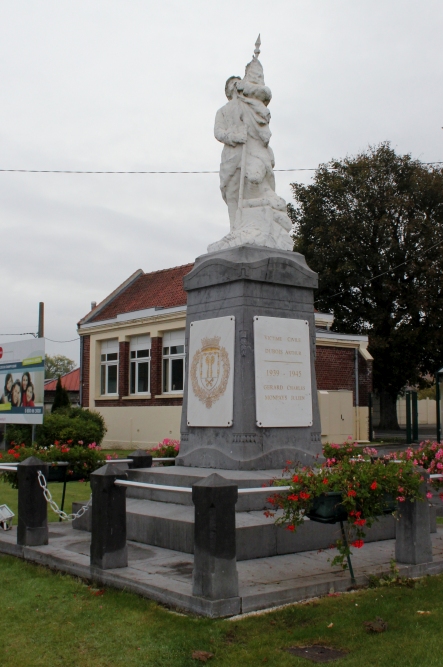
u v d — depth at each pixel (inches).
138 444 1133.7
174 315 1061.1
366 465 283.3
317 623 234.5
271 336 386.0
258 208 432.5
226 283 390.9
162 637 223.8
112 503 289.6
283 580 268.8
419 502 300.2
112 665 207.6
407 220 1489.9
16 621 246.1
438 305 1432.1
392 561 287.9
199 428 398.6
